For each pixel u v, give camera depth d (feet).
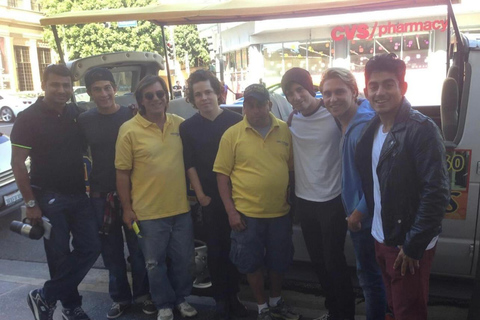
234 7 12.12
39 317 10.85
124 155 10.57
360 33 57.62
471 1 49.49
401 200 7.14
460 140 10.36
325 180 9.56
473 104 10.28
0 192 18.63
